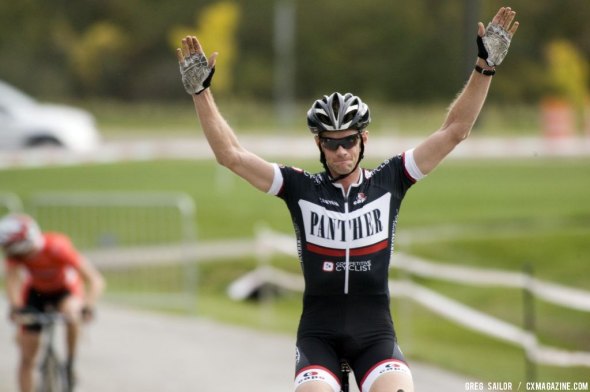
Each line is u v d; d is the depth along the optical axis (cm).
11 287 2412
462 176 7019
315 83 19488
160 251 4566
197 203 5856
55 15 19262
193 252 4122
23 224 2392
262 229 5219
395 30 19600
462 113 1493
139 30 19138
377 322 1488
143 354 3173
